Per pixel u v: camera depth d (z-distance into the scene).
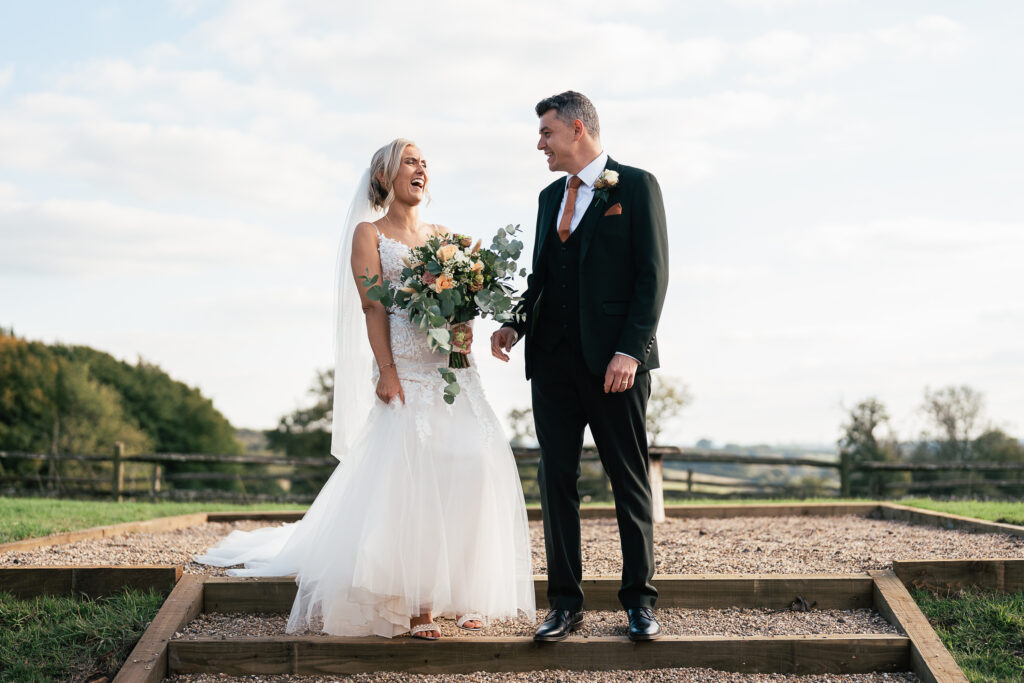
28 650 3.67
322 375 31.97
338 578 3.63
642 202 3.67
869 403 22.92
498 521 3.78
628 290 3.67
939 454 23.36
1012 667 3.50
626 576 3.70
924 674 3.49
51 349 29.80
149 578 4.21
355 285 4.21
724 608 4.18
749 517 6.90
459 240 3.91
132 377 31.45
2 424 25.34
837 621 3.99
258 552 4.71
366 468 3.75
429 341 3.69
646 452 3.74
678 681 3.50
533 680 3.52
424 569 3.61
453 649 3.61
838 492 11.66
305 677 3.58
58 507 7.41
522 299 3.91
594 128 3.79
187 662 3.61
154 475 11.58
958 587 4.25
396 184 4.07
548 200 3.96
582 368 3.69
